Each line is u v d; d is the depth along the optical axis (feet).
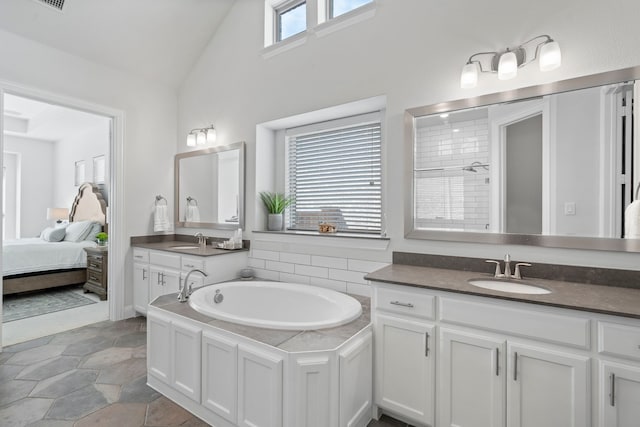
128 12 9.64
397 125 7.48
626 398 3.99
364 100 8.03
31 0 8.33
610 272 5.34
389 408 5.71
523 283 5.68
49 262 13.79
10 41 8.63
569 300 4.45
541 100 5.90
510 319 4.69
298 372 4.66
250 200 10.39
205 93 11.79
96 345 8.86
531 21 6.00
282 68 9.61
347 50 8.29
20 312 11.62
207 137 11.28
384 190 8.71
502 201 6.27
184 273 9.61
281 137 10.83
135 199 11.52
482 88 6.47
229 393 5.41
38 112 17.46
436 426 5.29
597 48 5.46
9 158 20.98
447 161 6.86
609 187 5.34
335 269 8.48
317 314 7.69
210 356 5.70
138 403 6.29
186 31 10.98
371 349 5.89
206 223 11.59
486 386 4.86
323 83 8.72
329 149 9.94
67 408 6.08
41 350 8.50
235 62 10.84
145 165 11.80
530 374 4.54
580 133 5.56
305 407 4.70
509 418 4.67
